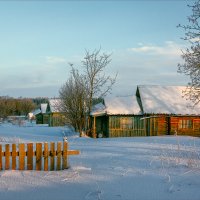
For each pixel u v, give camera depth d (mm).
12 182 9188
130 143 22406
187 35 21172
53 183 9102
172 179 9469
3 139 26781
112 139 28031
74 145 21297
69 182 9234
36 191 8273
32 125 66438
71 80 36750
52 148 11219
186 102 38531
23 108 115562
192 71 21406
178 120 37000
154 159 13383
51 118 63281
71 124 36250
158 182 9156
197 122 37406
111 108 36875
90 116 37500
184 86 42000
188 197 7656
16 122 70938
